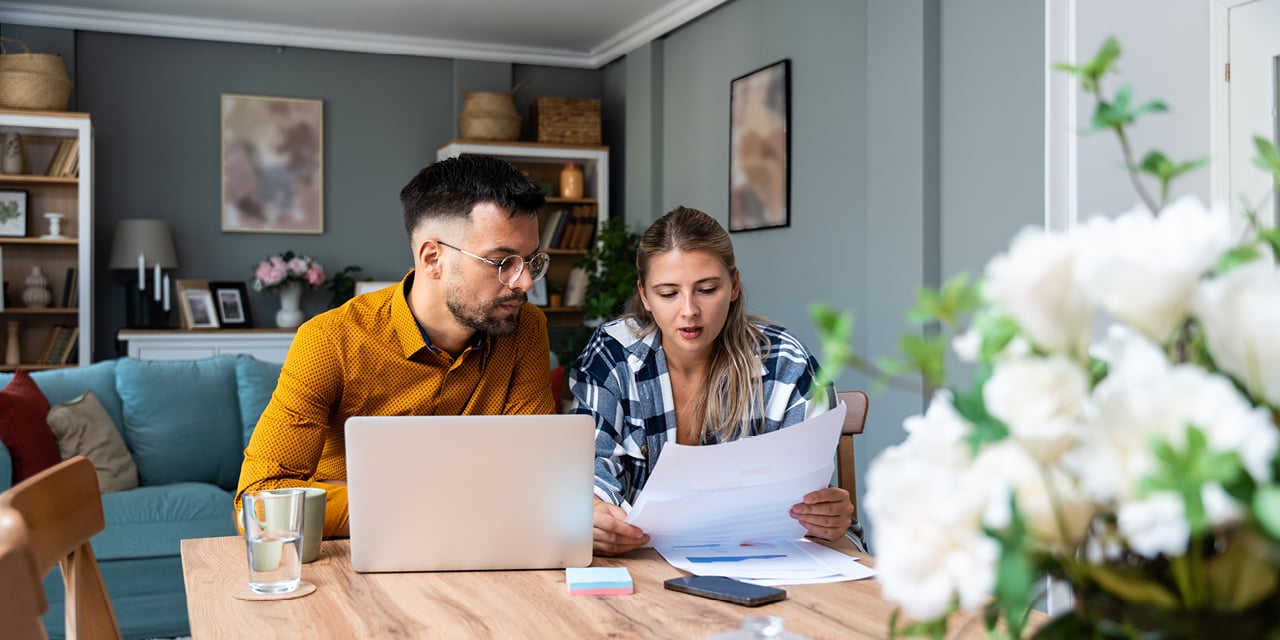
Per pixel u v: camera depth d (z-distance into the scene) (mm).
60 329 5879
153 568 3514
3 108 5594
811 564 1581
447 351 2008
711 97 5754
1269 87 3277
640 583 1468
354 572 1516
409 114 6910
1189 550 573
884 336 4254
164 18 6215
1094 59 658
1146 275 577
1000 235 3723
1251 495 528
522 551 1534
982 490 588
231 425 4137
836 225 4688
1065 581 649
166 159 6410
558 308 6832
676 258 1925
